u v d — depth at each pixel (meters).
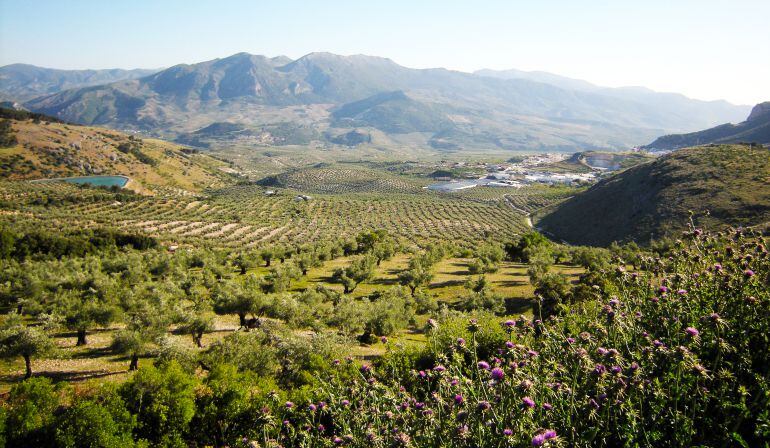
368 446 11.29
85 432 22.11
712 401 9.54
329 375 22.62
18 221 127.88
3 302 60.41
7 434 22.27
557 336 12.48
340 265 94.50
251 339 34.47
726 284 11.88
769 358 10.38
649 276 15.20
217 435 25.92
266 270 91.94
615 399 9.24
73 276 66.50
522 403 8.92
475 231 159.62
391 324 45.81
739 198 112.50
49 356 37.69
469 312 52.56
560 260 86.62
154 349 41.53
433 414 10.56
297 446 14.88
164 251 107.12
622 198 156.75
